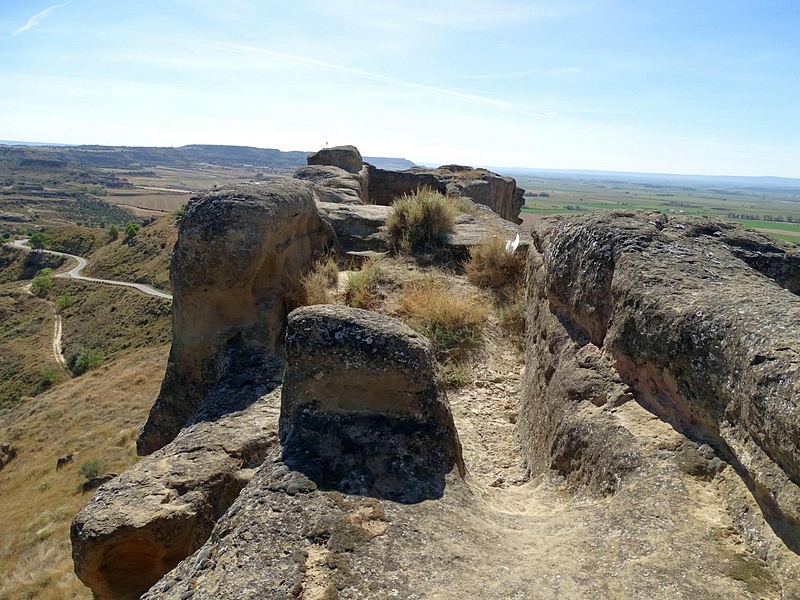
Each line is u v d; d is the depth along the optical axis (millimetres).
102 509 3447
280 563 2438
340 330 3596
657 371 3096
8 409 29922
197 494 3641
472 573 2402
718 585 2127
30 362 37906
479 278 7938
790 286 4227
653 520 2490
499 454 4695
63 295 50406
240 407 4586
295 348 3580
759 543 2264
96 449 18625
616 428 3115
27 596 10680
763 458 2301
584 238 4258
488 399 5633
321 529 2621
